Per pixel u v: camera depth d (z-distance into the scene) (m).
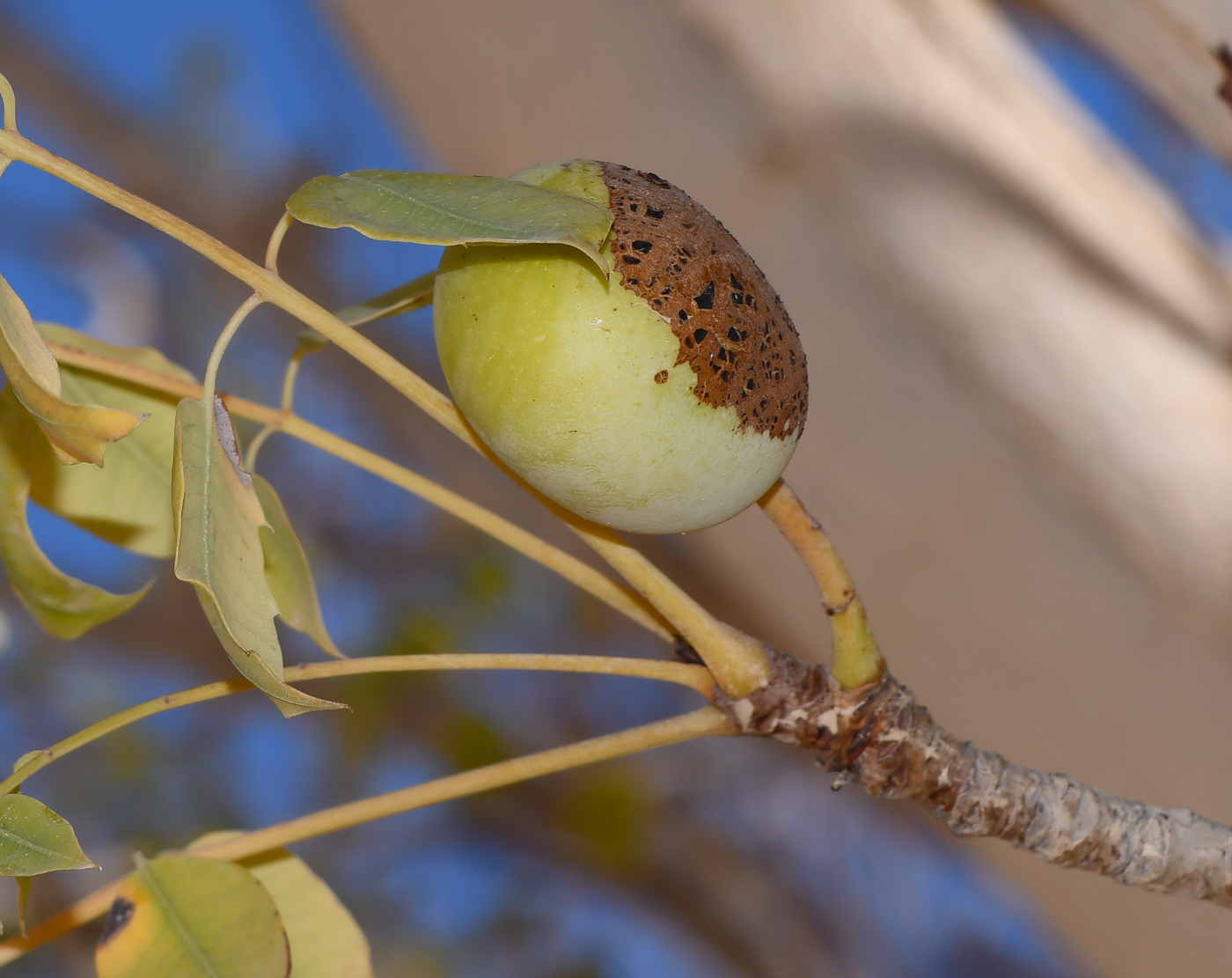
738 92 0.49
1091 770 0.48
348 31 0.58
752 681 0.44
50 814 0.42
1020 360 0.48
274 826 0.44
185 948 0.44
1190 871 0.45
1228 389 0.48
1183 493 0.48
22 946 0.44
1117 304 0.49
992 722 0.49
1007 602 0.48
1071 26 0.49
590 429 0.42
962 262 0.49
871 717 0.45
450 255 0.43
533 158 0.50
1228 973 0.48
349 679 0.96
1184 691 0.48
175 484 0.42
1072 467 0.48
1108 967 0.50
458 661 0.44
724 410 0.42
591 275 0.42
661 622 0.45
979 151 0.49
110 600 0.46
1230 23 0.46
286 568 0.46
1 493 0.45
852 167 0.49
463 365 0.43
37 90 1.02
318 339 0.45
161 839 1.00
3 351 0.41
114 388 0.46
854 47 0.49
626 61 0.49
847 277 0.49
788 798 1.19
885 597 0.49
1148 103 0.64
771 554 0.50
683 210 0.43
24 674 1.01
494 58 0.50
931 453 0.48
